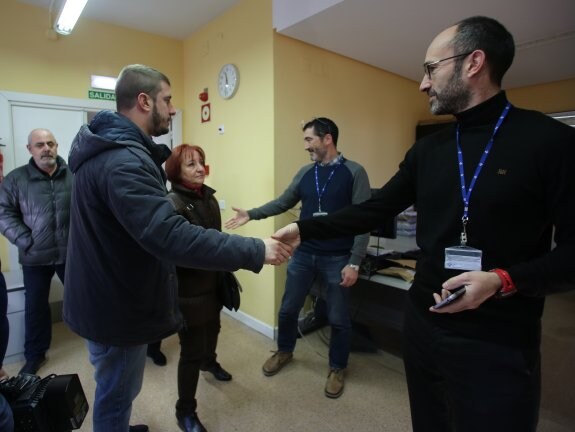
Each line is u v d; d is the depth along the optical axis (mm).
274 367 2188
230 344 2598
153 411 1839
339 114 3016
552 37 2580
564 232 765
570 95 3811
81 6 2314
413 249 2490
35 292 2246
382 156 3568
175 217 950
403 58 3059
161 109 1189
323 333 2803
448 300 781
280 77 2525
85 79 3062
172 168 1694
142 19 3064
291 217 2709
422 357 1000
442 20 2297
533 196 793
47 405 937
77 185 1063
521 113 855
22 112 2840
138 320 1113
